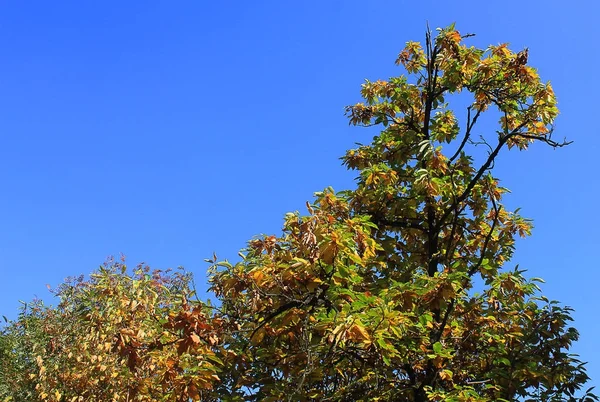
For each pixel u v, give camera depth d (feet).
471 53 35.65
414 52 41.09
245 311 28.17
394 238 35.76
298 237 25.22
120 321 29.50
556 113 35.27
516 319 34.37
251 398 27.89
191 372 23.93
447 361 29.27
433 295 26.16
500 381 31.07
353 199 35.65
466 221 37.11
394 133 38.55
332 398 26.84
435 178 32.65
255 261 25.23
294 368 26.76
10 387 47.91
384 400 28.58
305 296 24.63
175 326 23.50
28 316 52.06
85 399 41.04
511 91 36.32
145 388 32.07
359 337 20.93
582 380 32.09
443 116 39.32
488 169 35.01
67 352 44.75
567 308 34.17
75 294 49.52
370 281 33.73
